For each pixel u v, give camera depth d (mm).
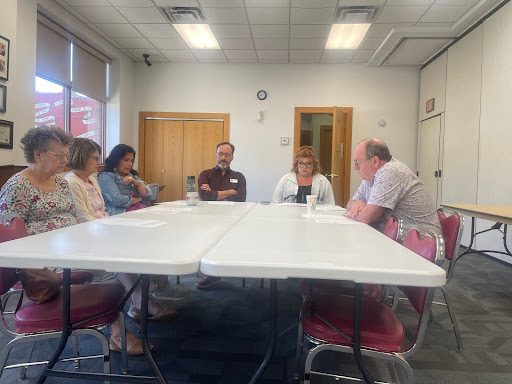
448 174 4906
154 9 4145
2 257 898
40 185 1820
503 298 2699
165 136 6164
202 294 2711
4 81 3182
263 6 4004
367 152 2059
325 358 1761
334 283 1611
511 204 3590
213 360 1701
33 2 3666
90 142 2432
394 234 1526
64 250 956
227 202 3010
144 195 3252
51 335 1125
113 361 1661
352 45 5121
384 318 1150
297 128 6004
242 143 6086
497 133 3830
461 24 4289
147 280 1023
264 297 2650
